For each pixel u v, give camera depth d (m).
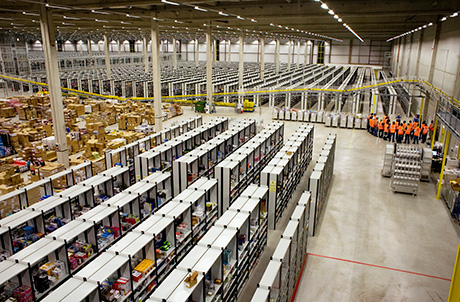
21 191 10.83
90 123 22.70
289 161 13.93
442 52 23.39
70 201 10.35
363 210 13.66
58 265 8.16
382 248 11.09
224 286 7.69
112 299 7.01
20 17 26.09
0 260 8.49
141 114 26.59
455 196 12.93
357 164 18.95
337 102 31.61
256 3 18.66
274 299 6.96
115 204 9.83
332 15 17.72
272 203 11.95
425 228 12.36
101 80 36.94
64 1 16.72
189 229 9.69
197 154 13.78
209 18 22.36
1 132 20.36
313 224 11.65
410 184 15.00
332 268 10.07
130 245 7.70
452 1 15.69
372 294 9.03
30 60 45.69
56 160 18.27
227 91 35.41
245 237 9.20
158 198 11.61
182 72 49.59
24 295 7.22
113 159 14.30
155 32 22.81
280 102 40.59
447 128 13.85
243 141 18.03
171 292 6.32
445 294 9.07
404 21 25.05
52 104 16.95
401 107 36.53
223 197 11.85
